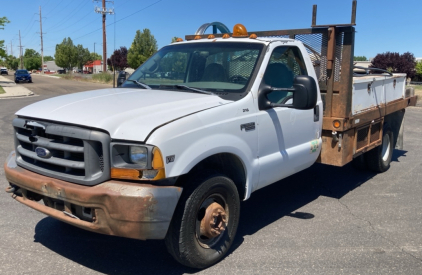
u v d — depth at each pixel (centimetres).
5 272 378
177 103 383
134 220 324
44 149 362
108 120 338
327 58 543
